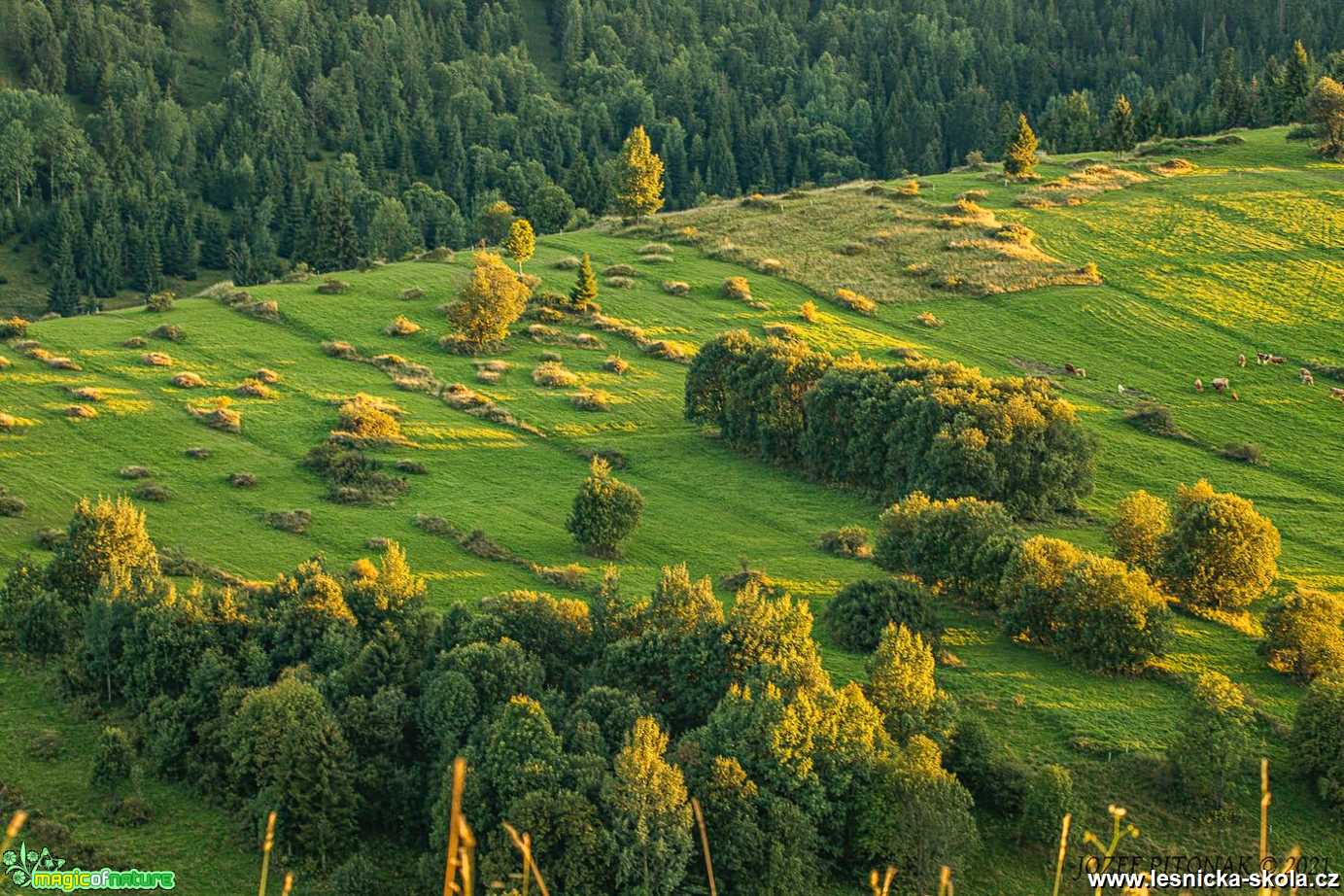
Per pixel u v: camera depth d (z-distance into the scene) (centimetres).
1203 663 7769
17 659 7425
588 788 5778
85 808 6128
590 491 9519
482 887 5484
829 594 8744
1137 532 8894
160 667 6831
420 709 6438
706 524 10225
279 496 10438
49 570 7981
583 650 7106
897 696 6506
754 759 5981
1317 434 11825
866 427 10881
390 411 12200
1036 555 8050
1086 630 7600
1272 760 6625
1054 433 10388
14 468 10519
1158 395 12862
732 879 5688
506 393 12938
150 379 12612
